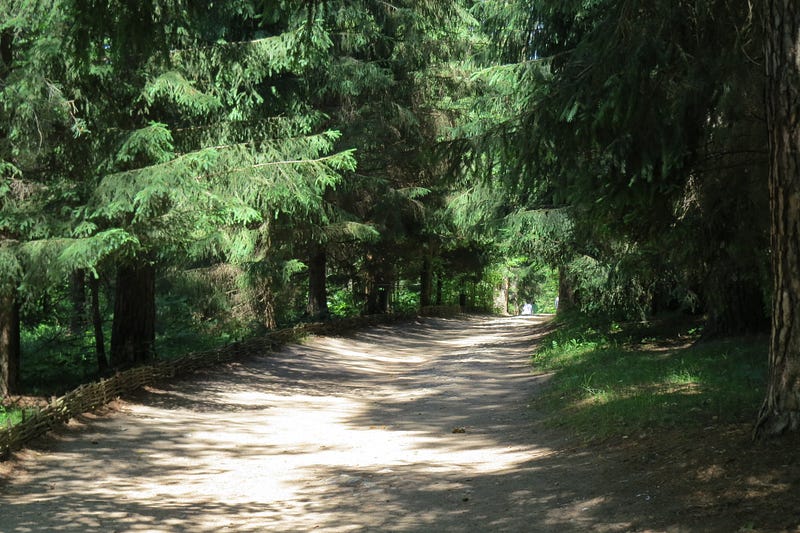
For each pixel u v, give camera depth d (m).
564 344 21.28
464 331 36.91
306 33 8.55
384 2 23.94
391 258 32.47
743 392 9.34
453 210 22.95
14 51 13.10
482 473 7.99
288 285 27.98
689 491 5.79
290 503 7.23
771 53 6.27
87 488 7.91
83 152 13.34
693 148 8.88
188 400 14.44
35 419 9.89
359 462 9.15
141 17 6.88
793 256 6.15
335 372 20.38
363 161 27.16
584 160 9.52
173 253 15.59
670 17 8.27
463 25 27.95
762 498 5.27
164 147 14.05
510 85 17.59
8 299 13.31
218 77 15.51
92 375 16.95
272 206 15.29
